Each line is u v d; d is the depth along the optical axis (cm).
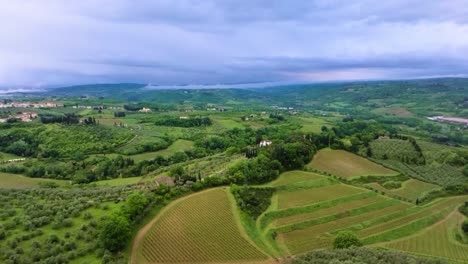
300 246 10862
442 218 14088
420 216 13875
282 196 13600
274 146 17288
